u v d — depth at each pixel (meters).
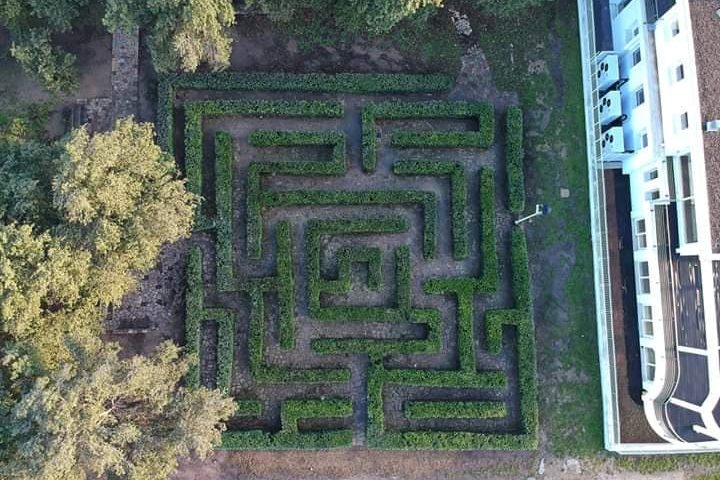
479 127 34.22
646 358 32.78
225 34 32.66
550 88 34.88
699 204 27.41
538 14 35.09
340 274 33.19
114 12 27.91
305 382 32.69
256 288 32.78
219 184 33.19
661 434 32.28
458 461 32.91
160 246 32.09
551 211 34.31
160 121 33.44
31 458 23.42
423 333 33.62
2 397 24.95
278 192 33.47
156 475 26.22
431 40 34.88
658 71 30.16
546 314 33.78
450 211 34.19
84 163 24.88
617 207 34.16
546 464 32.97
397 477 32.72
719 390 28.36
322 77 34.06
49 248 25.59
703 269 28.31
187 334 32.25
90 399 24.25
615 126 33.31
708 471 33.34
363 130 33.97
